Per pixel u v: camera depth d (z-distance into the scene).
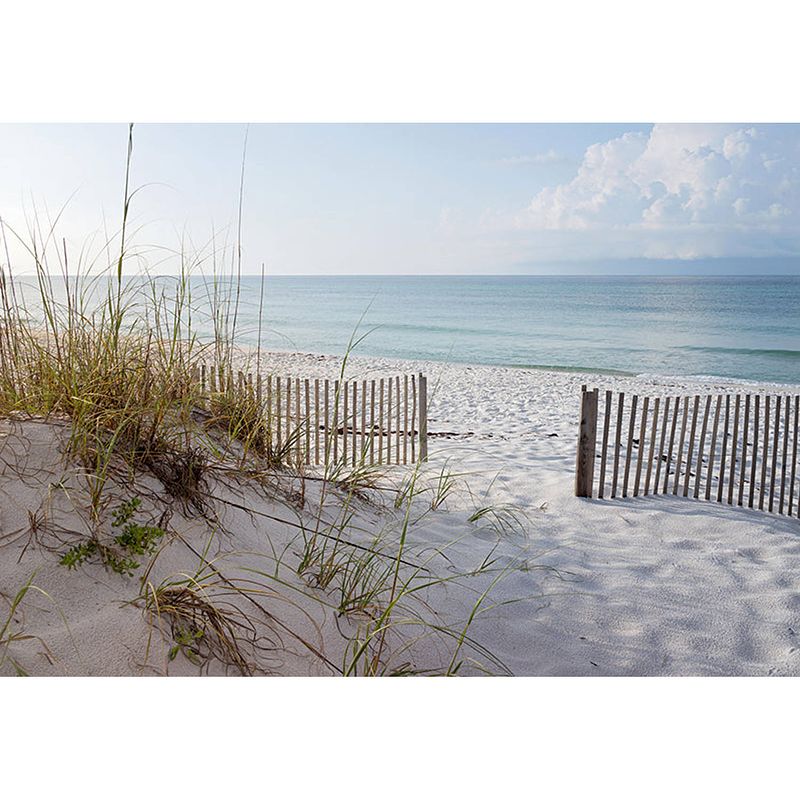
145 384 3.31
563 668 3.06
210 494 3.24
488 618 3.34
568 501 5.57
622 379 17.47
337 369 18.12
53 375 3.27
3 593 2.38
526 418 10.86
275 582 2.97
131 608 2.49
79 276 3.29
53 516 2.69
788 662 3.24
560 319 38.25
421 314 42.50
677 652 3.28
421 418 6.53
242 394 4.19
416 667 2.86
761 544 4.81
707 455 7.53
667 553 4.57
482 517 4.88
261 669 2.53
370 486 4.54
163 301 3.46
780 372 21.58
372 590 3.21
